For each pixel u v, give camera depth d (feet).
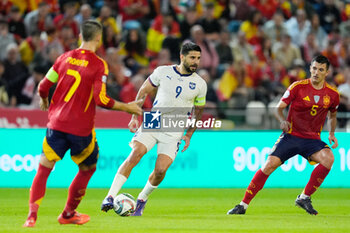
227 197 113.50
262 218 79.20
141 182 128.98
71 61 63.87
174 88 78.13
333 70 193.36
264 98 171.42
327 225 71.41
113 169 128.16
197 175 131.44
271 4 204.85
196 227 67.87
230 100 168.45
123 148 128.67
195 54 77.20
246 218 79.20
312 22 203.10
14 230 62.08
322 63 83.30
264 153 133.59
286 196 116.16
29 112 126.82
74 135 63.41
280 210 92.79
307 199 86.28
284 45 190.70
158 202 103.71
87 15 178.09
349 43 204.44
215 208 95.14
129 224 70.13
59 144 63.93
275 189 130.00
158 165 77.36
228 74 174.91
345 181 134.92
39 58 166.20
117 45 178.09
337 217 82.17
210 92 164.55
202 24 187.01
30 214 64.18
